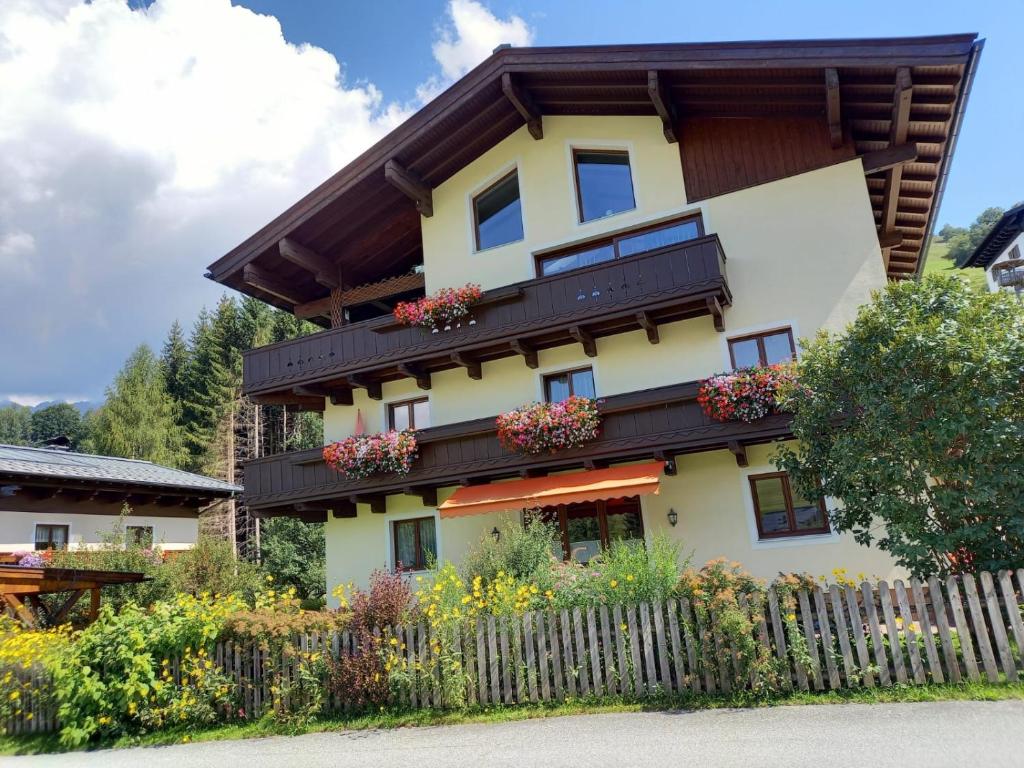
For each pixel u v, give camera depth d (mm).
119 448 50781
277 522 37281
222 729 10453
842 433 10008
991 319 8930
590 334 17547
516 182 19828
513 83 17672
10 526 23031
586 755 7242
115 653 10984
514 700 9609
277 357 20516
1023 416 8531
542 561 12062
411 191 19578
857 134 16703
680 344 16938
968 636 8141
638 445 15719
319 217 20047
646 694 9086
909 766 6000
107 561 22312
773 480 15664
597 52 16391
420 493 18844
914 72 13844
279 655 10758
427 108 18141
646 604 9273
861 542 10180
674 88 16750
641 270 16125
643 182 17906
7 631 13961
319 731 9750
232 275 20812
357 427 20625
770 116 16969
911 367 8984
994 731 6598
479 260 19609
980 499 8414
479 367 19047
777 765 6355
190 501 29438
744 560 15469
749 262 16578
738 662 8742
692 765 6602
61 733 10852
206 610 11617
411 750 8242
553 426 16219
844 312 15578
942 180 17156
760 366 14930
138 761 9305
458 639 9961
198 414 55906
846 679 8414
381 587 10961
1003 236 40188
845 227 15875
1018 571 8133
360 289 21281
